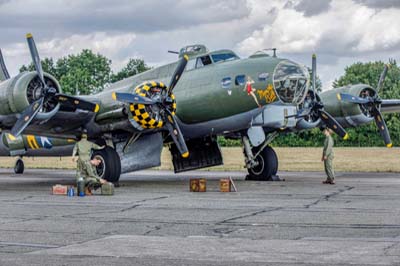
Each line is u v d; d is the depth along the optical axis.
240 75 21.16
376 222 11.59
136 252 8.84
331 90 26.09
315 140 63.75
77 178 17.88
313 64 24.02
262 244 9.38
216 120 21.92
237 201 15.71
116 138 22.03
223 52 22.45
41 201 16.05
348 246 9.12
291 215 12.71
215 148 24.31
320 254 8.56
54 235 10.37
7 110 19.77
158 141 22.61
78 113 21.06
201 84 21.86
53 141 27.97
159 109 20.69
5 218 12.52
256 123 21.58
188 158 24.50
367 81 91.56
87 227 11.25
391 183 21.89
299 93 21.33
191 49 22.97
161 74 22.97
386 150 58.31
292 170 33.09
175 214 13.05
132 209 14.04
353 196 16.83
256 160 23.73
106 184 17.83
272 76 20.77
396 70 92.00
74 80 96.94
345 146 66.25
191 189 18.97
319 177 26.02
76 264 8.09
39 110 19.45
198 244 9.42
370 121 25.75
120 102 20.77
